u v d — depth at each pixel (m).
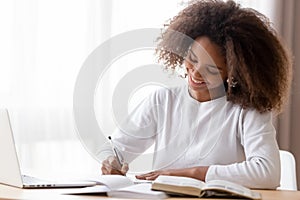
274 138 1.63
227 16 1.67
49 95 2.58
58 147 2.61
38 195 1.28
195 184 1.32
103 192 1.30
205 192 1.28
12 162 1.40
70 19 2.62
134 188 1.32
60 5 2.59
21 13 2.49
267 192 1.46
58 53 2.59
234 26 1.64
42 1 2.54
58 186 1.40
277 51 1.71
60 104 2.61
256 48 1.66
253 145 1.60
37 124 2.55
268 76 1.67
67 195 1.29
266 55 1.67
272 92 1.67
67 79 2.62
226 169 1.53
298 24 3.19
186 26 1.64
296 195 1.40
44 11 2.55
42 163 2.57
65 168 2.61
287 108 3.07
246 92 1.66
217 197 1.29
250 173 1.52
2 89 2.47
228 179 1.51
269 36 1.70
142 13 2.78
